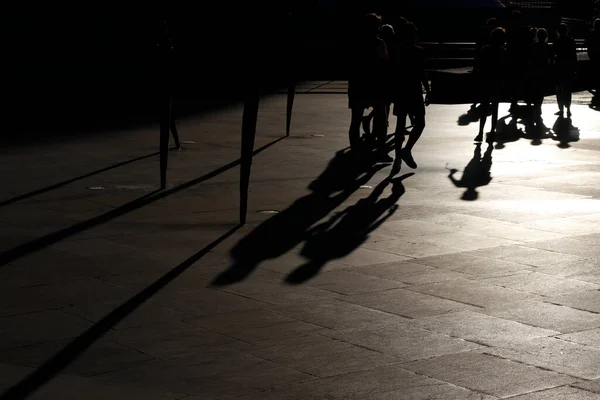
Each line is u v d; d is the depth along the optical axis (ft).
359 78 68.54
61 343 28.17
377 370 25.57
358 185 57.36
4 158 67.26
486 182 58.13
